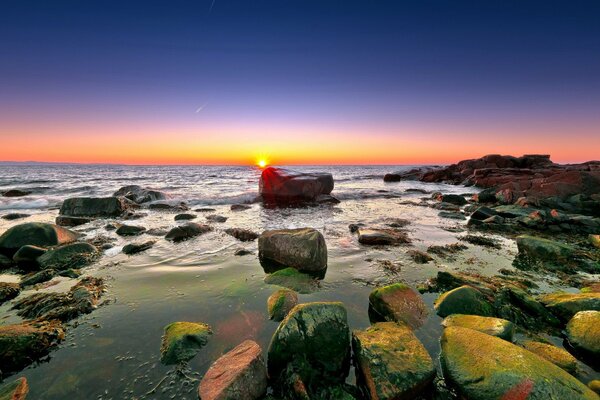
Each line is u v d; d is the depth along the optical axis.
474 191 29.39
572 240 10.55
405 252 9.08
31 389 3.59
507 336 4.20
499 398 3.11
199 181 40.56
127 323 5.00
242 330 4.79
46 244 9.12
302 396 3.40
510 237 11.03
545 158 39.16
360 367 3.74
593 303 4.89
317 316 4.16
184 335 4.36
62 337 4.52
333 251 9.15
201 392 3.31
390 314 5.05
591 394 3.07
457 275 6.62
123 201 16.83
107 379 3.74
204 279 6.93
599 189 18.73
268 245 8.25
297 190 20.61
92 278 6.83
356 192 26.56
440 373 3.83
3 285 6.18
